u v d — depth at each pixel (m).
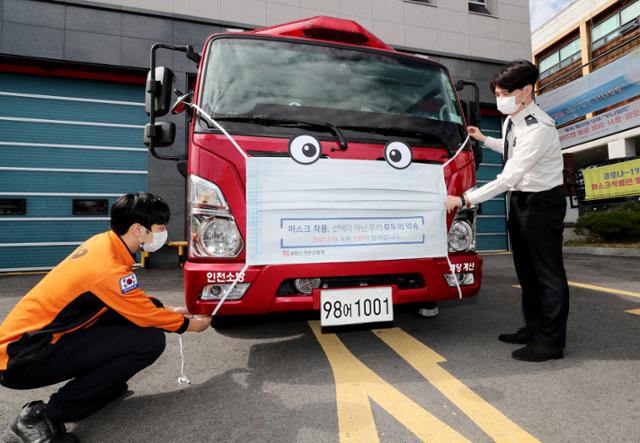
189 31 7.02
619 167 8.98
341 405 1.62
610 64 8.35
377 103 2.40
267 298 1.91
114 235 1.56
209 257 1.90
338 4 7.98
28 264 6.31
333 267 1.99
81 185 6.63
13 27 6.09
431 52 8.65
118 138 6.87
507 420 1.47
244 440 1.37
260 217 1.92
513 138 2.23
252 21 7.36
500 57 9.23
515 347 2.32
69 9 6.37
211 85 2.16
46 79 6.56
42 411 1.38
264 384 1.86
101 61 6.51
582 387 1.74
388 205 2.11
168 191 6.88
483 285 4.49
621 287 4.06
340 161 2.07
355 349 2.34
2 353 1.33
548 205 2.06
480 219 9.08
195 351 2.37
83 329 1.50
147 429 1.46
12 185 6.28
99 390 1.45
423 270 2.15
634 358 2.09
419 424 1.45
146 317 1.55
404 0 8.52
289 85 2.29
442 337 2.54
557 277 2.07
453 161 2.36
